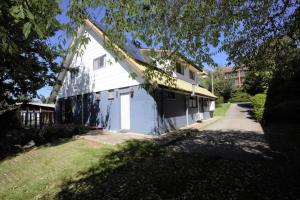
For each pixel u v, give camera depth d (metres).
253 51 6.55
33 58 11.73
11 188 5.95
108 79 14.20
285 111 14.45
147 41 4.70
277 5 5.52
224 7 5.07
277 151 7.45
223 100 43.62
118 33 3.97
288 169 5.62
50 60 12.85
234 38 6.41
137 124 12.23
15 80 12.40
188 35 5.35
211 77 39.22
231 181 5.00
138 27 4.03
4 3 3.25
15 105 15.38
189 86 17.30
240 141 9.48
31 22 2.80
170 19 4.80
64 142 10.59
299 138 9.45
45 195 5.19
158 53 6.39
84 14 3.74
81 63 16.62
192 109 17.95
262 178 5.09
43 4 3.10
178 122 14.42
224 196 4.31
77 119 17.14
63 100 19.14
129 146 8.88
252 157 6.85
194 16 4.99
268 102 16.39
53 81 14.19
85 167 6.67
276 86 16.53
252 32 6.20
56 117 19.80
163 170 5.95
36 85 13.10
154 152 7.91
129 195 4.59
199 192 4.54
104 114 14.54
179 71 18.00
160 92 12.03
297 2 5.34
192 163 6.45
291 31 5.75
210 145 8.93
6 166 7.91
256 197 4.21
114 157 7.41
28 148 10.30
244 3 5.14
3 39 3.25
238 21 5.57
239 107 33.47
